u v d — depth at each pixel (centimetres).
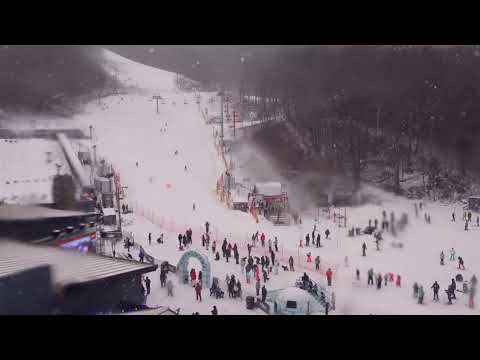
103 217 4794
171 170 7606
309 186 7719
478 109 9200
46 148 6384
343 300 2722
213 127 10250
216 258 3656
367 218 5941
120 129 9781
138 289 2028
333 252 4125
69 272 1638
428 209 6669
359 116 9881
